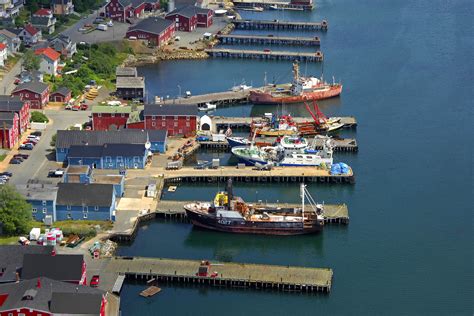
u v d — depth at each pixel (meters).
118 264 154.75
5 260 145.38
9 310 129.75
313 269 155.50
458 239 171.12
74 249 159.00
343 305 148.00
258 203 180.25
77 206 168.88
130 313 144.12
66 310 130.25
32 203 167.50
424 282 155.75
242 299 149.00
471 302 149.88
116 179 182.62
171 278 152.00
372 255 164.62
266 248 167.00
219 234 171.88
